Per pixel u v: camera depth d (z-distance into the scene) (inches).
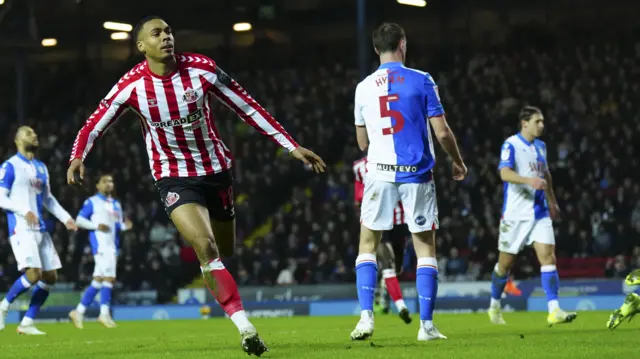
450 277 1844.2
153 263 2097.7
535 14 2864.2
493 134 2314.2
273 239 2108.8
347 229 2069.4
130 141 2650.1
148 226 2278.5
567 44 2704.2
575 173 2065.7
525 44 2691.9
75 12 3011.8
